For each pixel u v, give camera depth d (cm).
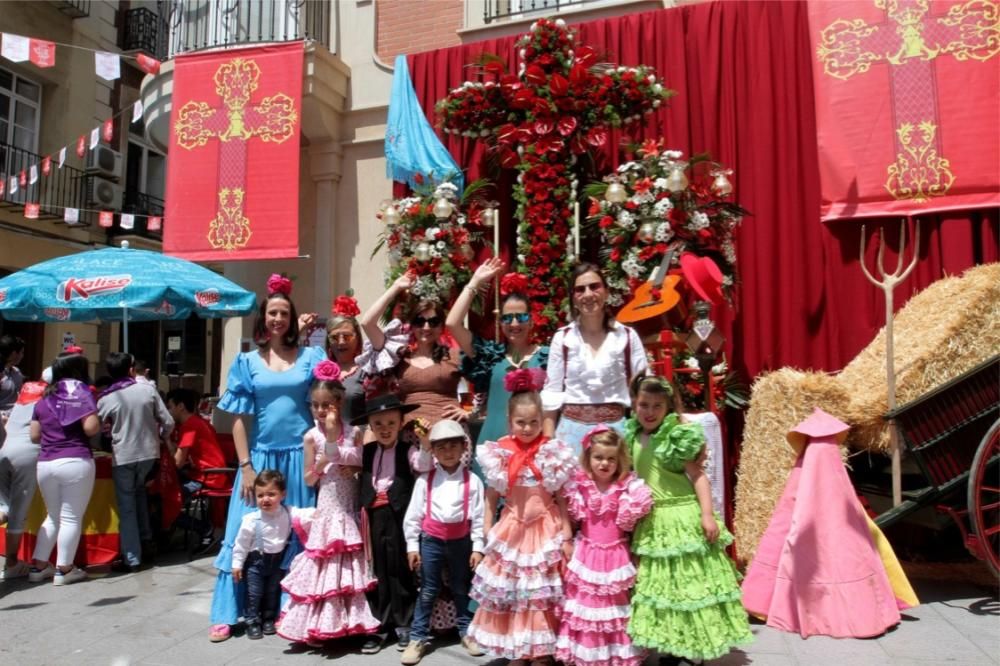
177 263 692
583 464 345
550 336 538
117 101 1512
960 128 546
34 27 1330
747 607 403
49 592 501
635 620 321
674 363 474
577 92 558
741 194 596
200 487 625
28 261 1327
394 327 436
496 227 582
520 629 327
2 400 706
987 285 469
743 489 471
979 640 366
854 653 352
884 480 517
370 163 743
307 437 397
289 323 430
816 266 579
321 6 774
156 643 394
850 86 571
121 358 574
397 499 386
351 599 380
